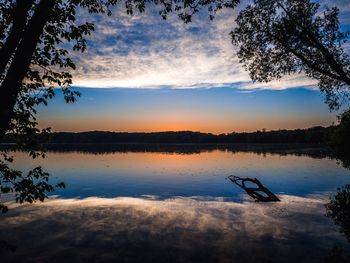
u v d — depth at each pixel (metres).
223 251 11.72
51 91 6.71
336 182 30.09
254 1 11.06
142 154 87.81
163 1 8.54
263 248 11.99
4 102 5.12
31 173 6.15
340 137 11.49
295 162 55.41
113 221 15.47
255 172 40.06
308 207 18.86
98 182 30.84
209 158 68.56
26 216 16.20
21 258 11.02
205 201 20.91
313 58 10.87
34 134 6.39
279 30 10.83
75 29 6.52
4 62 5.29
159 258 11.10
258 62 11.91
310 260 10.85
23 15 5.35
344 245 12.17
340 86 11.70
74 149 129.25
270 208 18.62
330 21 10.42
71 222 15.24
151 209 18.14
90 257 11.16
